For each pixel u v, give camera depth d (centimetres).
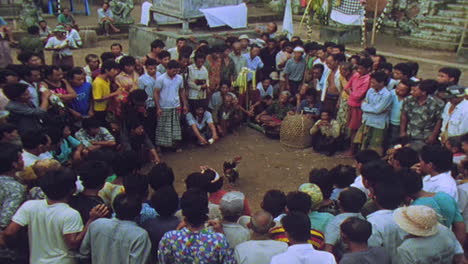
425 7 1342
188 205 305
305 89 791
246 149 768
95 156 466
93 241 323
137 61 715
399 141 652
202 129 777
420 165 421
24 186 385
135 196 337
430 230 310
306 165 707
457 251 323
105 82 646
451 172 423
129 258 314
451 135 558
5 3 1686
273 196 380
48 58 1296
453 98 550
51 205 335
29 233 336
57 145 527
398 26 1406
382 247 307
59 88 613
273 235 350
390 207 356
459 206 407
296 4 1772
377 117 658
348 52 1220
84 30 1466
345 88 703
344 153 746
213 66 782
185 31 1012
